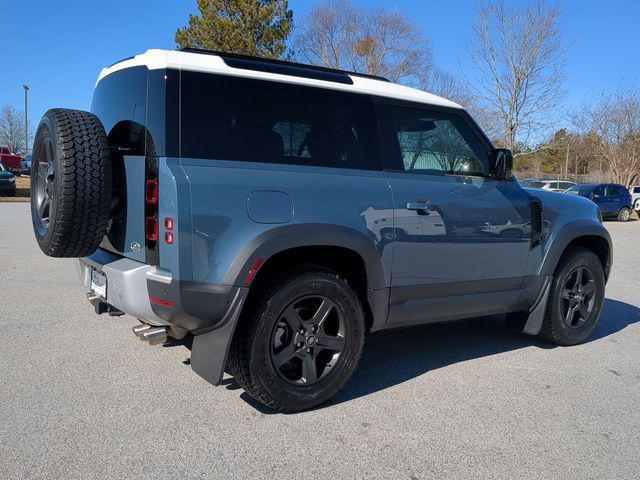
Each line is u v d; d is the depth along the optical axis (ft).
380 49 95.91
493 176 14.38
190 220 9.66
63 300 19.22
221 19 72.90
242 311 10.63
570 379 13.64
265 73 11.14
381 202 11.89
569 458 9.79
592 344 16.74
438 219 12.80
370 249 11.62
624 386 13.28
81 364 13.24
